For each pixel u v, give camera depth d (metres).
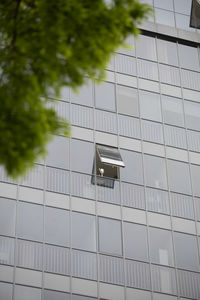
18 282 42.66
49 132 14.59
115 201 48.25
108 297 44.50
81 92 52.47
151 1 60.41
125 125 52.38
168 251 47.84
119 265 45.88
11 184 45.94
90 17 14.94
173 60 57.84
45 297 42.84
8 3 15.67
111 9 15.27
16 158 13.52
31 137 13.66
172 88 56.16
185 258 48.03
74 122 50.72
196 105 56.09
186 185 51.34
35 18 15.10
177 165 52.06
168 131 53.56
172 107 55.06
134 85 54.88
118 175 49.47
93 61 14.92
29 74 14.50
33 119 13.80
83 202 47.25
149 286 45.88
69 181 47.66
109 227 47.06
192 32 59.69
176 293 46.34
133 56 56.56
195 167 52.56
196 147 53.56
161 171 51.22
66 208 46.53
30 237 44.47
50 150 48.31
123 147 51.16
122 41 15.57
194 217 50.03
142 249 47.16
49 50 14.56
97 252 45.75
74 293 43.75
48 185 46.91
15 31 15.19
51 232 45.22
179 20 60.34
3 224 44.34
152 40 58.19
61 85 14.86
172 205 49.88
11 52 15.02
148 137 52.53
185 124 54.56
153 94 55.16
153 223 48.53
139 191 49.47
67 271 44.25
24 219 45.00
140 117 53.34
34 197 46.06
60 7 14.81
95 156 49.53
